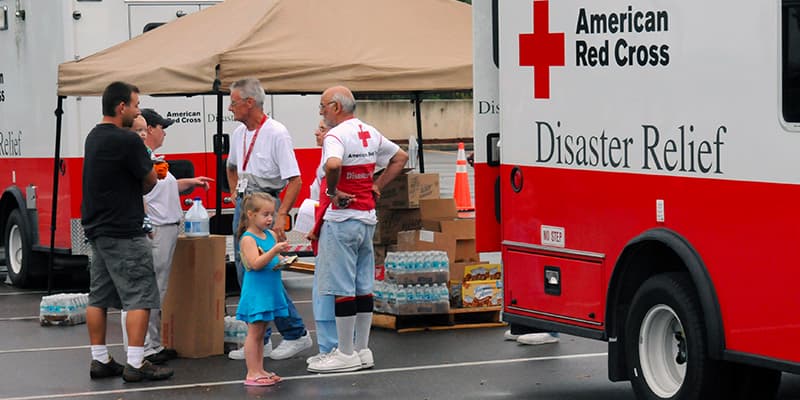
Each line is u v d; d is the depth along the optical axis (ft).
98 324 37.45
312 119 59.00
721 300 27.22
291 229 57.67
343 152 36.04
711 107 27.32
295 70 42.96
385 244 46.29
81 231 55.26
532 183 33.14
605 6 30.37
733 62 26.76
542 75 32.53
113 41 56.29
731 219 26.86
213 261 40.22
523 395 33.99
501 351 40.47
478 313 45.83
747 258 26.50
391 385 35.58
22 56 60.03
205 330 40.22
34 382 37.29
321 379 36.63
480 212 35.70
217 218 46.98
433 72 43.88
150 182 36.40
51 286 55.42
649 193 29.14
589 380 35.83
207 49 43.68
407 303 43.73
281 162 38.45
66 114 55.01
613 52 30.14
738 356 26.81
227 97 56.65
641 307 29.89
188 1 57.47
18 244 61.31
